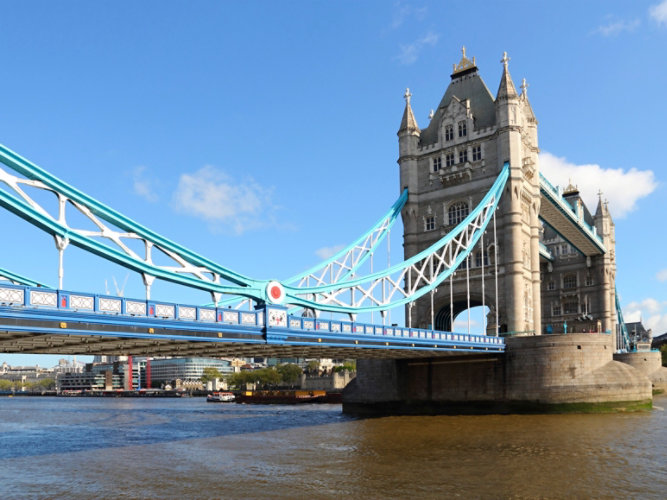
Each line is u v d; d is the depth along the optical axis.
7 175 25.44
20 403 146.00
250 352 42.75
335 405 95.44
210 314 32.34
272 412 76.12
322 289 44.03
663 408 59.53
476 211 63.06
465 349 52.59
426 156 73.88
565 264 111.06
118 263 29.47
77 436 50.78
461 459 32.47
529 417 52.84
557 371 55.72
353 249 57.09
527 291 68.38
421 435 42.81
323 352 46.69
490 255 66.94
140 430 54.62
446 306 71.19
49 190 27.09
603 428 43.66
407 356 55.81
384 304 51.16
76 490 27.06
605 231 107.62
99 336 27.59
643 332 184.62
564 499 23.94
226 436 46.25
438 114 75.19
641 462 30.81
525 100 73.62
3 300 23.73
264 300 37.19
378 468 30.55
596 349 56.28
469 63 75.19
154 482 28.41
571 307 109.88
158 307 29.55
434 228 72.06
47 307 25.08
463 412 59.31
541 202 80.81
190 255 32.69
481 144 70.00
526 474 28.33
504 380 57.72
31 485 28.25
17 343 30.58
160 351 36.84
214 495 25.59
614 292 111.69
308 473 29.67
